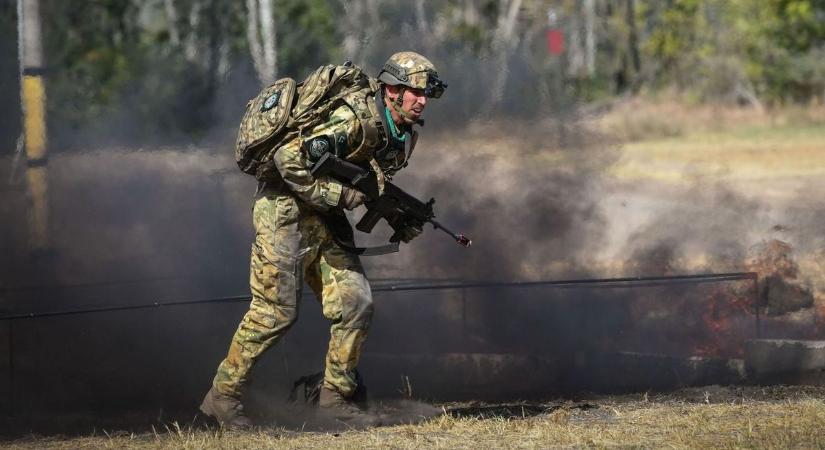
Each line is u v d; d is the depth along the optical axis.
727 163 69.31
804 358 24.58
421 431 19.05
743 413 19.70
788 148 76.38
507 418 20.41
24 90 33.75
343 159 18.47
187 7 84.50
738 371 25.69
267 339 19.16
